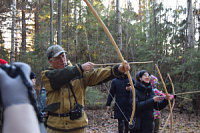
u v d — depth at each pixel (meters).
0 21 8.66
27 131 0.63
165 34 10.71
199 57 8.14
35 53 7.62
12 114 0.65
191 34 10.42
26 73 0.77
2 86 0.71
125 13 11.03
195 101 8.17
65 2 10.79
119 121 4.69
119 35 8.55
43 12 10.63
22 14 11.41
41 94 3.11
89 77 2.28
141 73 3.58
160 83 8.29
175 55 10.21
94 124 6.74
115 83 4.70
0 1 8.66
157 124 4.29
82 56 10.45
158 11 10.76
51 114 2.20
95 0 11.59
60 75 2.08
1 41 9.29
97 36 10.34
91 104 7.86
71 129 2.13
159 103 3.73
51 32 7.63
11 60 8.05
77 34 10.62
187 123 6.89
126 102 4.54
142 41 10.23
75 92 2.22
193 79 8.18
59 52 2.24
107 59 10.35
